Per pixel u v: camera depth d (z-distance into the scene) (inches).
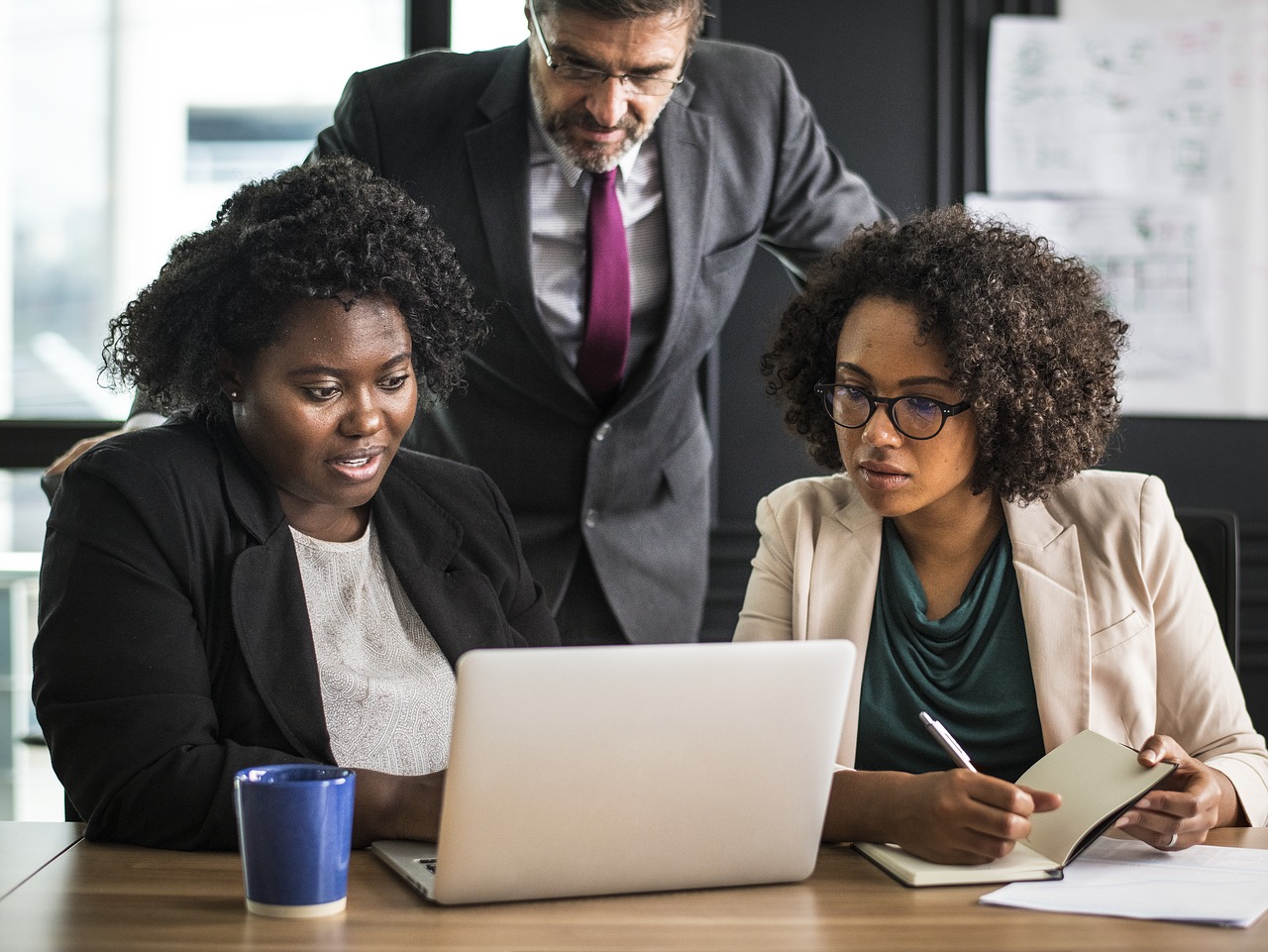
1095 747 49.3
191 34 114.5
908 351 55.9
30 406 116.6
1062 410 57.7
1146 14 111.3
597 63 71.1
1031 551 59.0
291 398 52.0
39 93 114.5
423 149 81.3
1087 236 112.3
